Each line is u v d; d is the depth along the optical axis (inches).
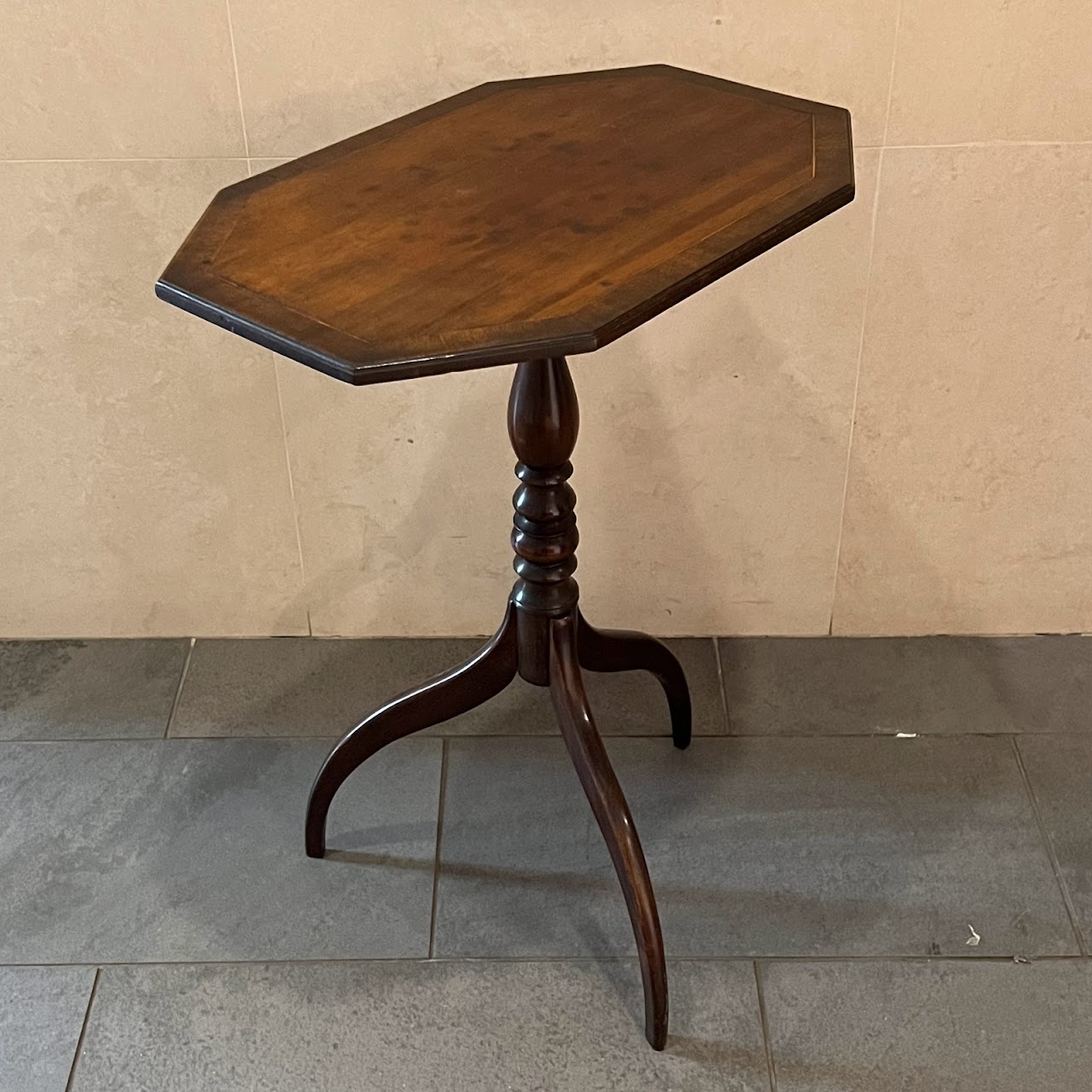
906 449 64.2
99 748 64.4
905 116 55.4
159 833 60.1
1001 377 62.0
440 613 70.1
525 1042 51.4
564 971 54.0
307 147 57.0
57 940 55.4
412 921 56.1
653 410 62.9
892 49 53.9
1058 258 58.6
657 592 69.2
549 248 38.4
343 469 64.9
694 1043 51.3
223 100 55.6
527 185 42.3
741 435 63.7
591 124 46.5
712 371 61.7
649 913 49.5
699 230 38.8
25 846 59.4
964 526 66.7
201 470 65.2
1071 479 64.9
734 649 69.7
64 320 60.8
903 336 60.9
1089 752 63.5
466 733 65.2
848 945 54.7
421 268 37.7
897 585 68.7
